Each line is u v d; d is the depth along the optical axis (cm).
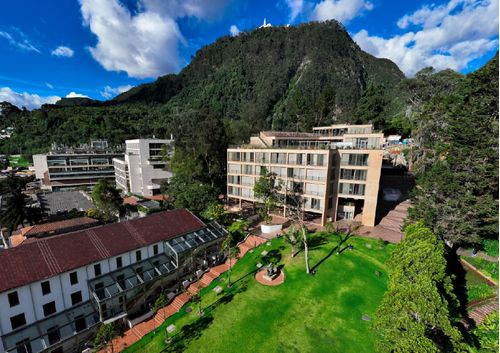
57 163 10188
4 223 5419
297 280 3534
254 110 17350
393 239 4428
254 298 3259
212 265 4184
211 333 2788
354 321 2795
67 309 2889
